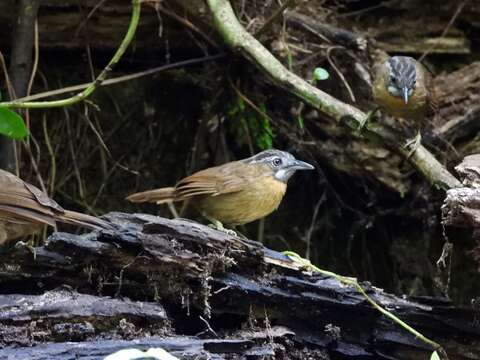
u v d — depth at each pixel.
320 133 13.29
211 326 8.36
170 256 7.91
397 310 8.67
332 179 13.96
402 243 13.73
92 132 13.61
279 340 8.30
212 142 13.75
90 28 12.48
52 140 13.34
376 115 11.81
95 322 7.48
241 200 10.34
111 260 7.89
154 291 8.03
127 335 7.55
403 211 13.41
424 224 13.30
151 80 13.90
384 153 12.86
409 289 13.66
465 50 13.55
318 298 8.49
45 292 7.72
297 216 14.23
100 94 13.69
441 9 13.42
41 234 12.48
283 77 11.20
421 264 13.51
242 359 7.88
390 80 11.05
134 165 13.90
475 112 12.52
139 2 10.61
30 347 7.06
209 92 13.85
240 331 8.30
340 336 8.63
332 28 12.93
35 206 7.84
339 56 12.95
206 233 8.09
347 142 13.06
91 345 7.10
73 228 13.12
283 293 8.41
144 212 13.89
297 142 13.34
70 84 13.33
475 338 8.66
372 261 14.04
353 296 8.59
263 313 8.40
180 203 13.61
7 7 12.09
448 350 8.70
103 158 13.59
